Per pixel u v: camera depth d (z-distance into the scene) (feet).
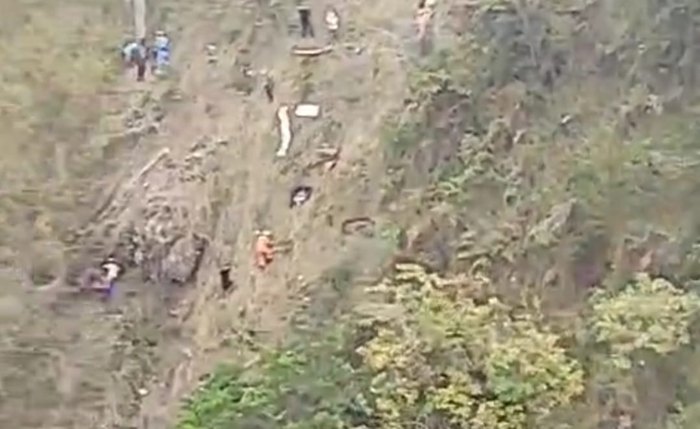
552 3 146.00
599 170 128.16
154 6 209.36
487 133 141.18
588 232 124.47
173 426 136.46
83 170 183.32
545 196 130.31
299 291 141.69
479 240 130.72
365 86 169.07
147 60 201.87
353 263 138.10
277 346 128.88
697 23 134.31
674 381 108.17
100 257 171.42
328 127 166.50
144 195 176.45
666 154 126.72
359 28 182.60
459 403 106.22
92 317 164.25
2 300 163.94
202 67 196.75
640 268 119.65
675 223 120.78
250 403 117.50
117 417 150.51
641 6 139.85
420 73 152.76
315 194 157.48
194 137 183.83
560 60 143.02
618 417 108.27
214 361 142.72
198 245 168.45
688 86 132.46
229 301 156.04
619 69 138.82
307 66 180.34
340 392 113.91
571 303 121.90
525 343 110.22
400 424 107.76
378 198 147.02
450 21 159.22
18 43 207.82
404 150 148.05
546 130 137.90
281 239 155.74
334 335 121.70
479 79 146.00
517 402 105.91
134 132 188.65
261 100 182.29
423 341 111.04
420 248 134.51
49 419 151.43
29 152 185.06
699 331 109.40
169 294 166.20
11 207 176.24
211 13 205.46
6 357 157.48
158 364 155.84
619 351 109.19
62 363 157.48
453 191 136.67
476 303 120.78
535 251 126.52
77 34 210.18
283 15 195.21
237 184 170.81
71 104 194.49
